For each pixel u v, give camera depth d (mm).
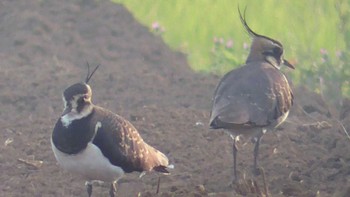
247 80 13953
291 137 16203
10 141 15930
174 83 19672
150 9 26672
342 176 13961
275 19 25141
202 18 25672
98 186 14039
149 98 18500
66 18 22688
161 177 14297
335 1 21312
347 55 20547
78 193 13789
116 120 12117
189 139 16062
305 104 18484
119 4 23984
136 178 14227
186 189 13383
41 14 22672
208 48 23172
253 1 26922
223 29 24781
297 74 20609
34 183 14141
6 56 20578
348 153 14867
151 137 16109
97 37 22109
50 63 20328
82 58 20906
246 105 13617
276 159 14977
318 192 13234
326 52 20938
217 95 13953
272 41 15141
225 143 15914
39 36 21562
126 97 18500
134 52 21594
